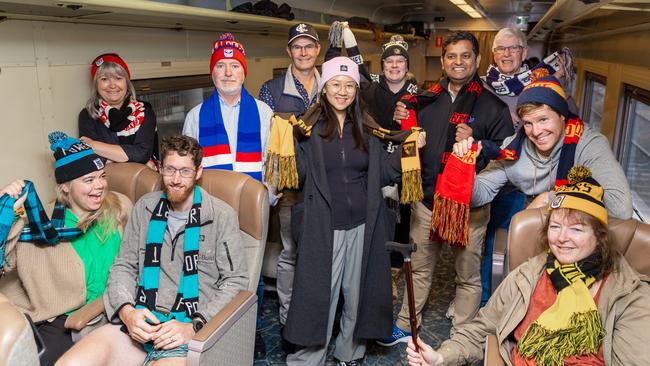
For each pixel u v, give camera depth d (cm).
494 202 295
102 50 310
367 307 247
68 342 204
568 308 161
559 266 169
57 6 221
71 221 212
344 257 246
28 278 208
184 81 400
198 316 202
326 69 228
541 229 187
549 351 159
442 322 312
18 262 207
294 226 242
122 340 201
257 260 229
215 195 234
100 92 286
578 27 573
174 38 381
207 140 282
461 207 233
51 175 280
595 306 158
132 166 260
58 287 212
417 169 235
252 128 282
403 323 294
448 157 261
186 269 211
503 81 325
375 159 239
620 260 165
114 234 224
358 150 239
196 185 218
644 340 147
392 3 850
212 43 437
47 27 269
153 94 377
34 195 202
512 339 178
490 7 966
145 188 252
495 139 266
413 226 283
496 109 266
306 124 234
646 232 179
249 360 221
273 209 307
